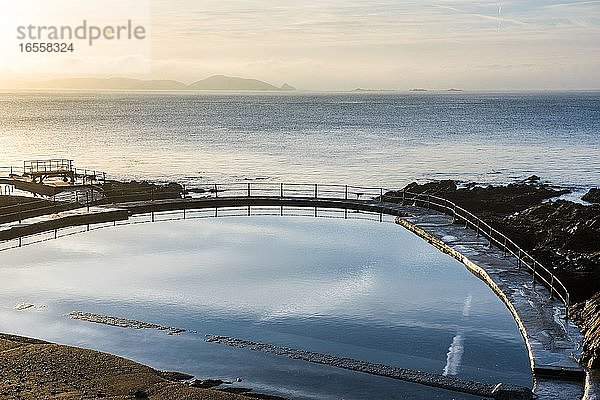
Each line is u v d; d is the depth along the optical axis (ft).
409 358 63.67
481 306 77.77
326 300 80.59
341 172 238.07
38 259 97.40
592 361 52.06
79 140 358.64
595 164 260.62
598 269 79.25
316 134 397.39
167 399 50.83
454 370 60.85
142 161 269.03
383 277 89.04
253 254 101.19
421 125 479.82
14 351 59.21
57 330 69.87
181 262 96.99
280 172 236.84
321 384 57.16
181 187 175.22
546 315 63.87
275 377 58.54
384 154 293.64
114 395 51.01
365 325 72.54
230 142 345.31
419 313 76.02
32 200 127.03
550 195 175.22
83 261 96.78
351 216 127.54
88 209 118.01
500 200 159.43
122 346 65.72
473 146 326.85
